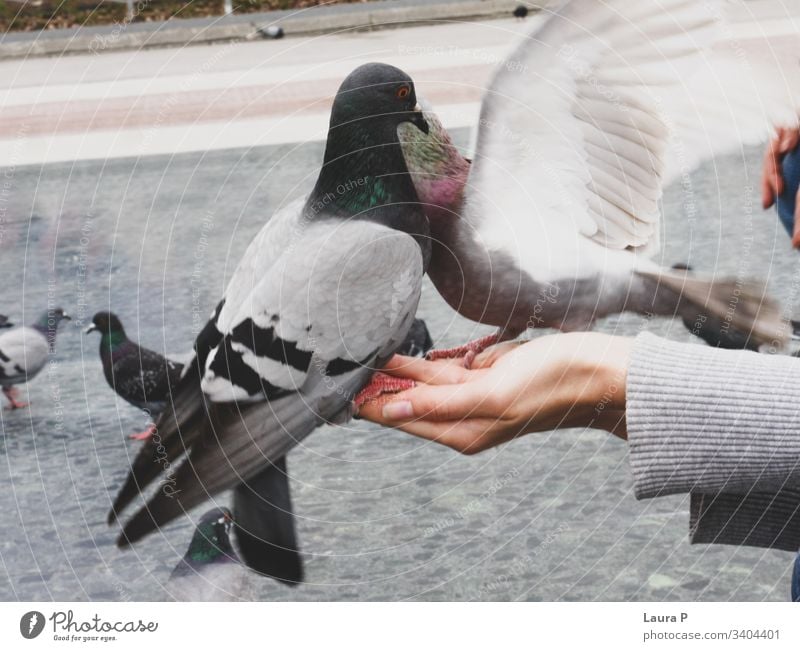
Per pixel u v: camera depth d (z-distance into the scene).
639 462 0.98
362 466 1.56
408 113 1.25
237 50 2.51
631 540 1.46
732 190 1.87
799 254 1.73
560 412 1.21
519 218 1.32
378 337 1.25
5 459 1.61
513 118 1.32
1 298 1.95
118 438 1.63
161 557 1.33
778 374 0.95
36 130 2.44
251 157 2.23
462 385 1.23
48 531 1.43
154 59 2.58
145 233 1.98
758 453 0.94
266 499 1.35
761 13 2.27
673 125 1.47
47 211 2.17
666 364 0.97
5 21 2.87
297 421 1.26
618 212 1.36
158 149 2.32
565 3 1.31
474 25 2.19
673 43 1.36
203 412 1.27
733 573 1.38
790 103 1.55
